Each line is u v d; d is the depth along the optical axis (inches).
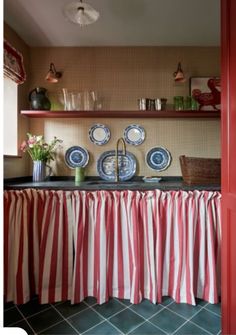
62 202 67.4
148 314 62.3
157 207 66.6
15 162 85.1
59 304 66.6
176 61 94.7
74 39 89.4
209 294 66.4
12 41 82.2
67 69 95.3
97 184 75.1
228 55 43.5
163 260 68.3
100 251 66.5
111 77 95.0
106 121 95.2
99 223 66.9
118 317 61.2
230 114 43.1
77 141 95.2
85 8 58.5
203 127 94.8
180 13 72.9
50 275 66.9
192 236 66.1
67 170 95.2
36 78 95.0
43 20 76.7
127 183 80.7
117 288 68.8
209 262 66.4
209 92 92.7
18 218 66.3
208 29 82.4
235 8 40.6
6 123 85.4
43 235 66.6
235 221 42.1
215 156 94.3
